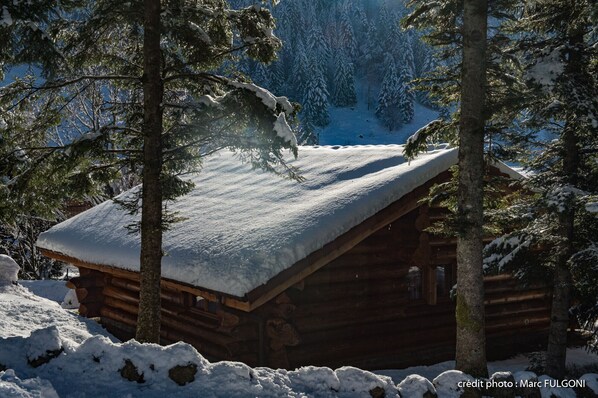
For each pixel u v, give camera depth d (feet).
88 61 30.63
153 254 28.27
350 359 37.78
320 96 302.25
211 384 18.92
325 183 42.29
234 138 28.35
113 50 32.04
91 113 80.43
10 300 42.22
